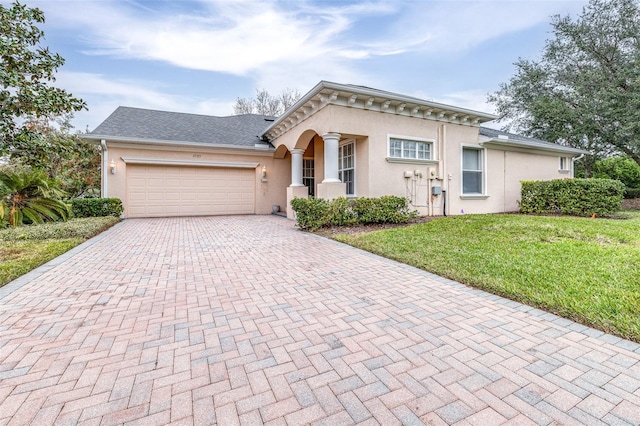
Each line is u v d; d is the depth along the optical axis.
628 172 19.27
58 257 5.32
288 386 2.00
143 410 1.78
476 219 8.80
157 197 12.55
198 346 2.50
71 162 14.62
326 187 8.86
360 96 8.97
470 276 4.08
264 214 14.05
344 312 3.14
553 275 3.91
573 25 16.11
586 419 1.68
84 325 2.85
